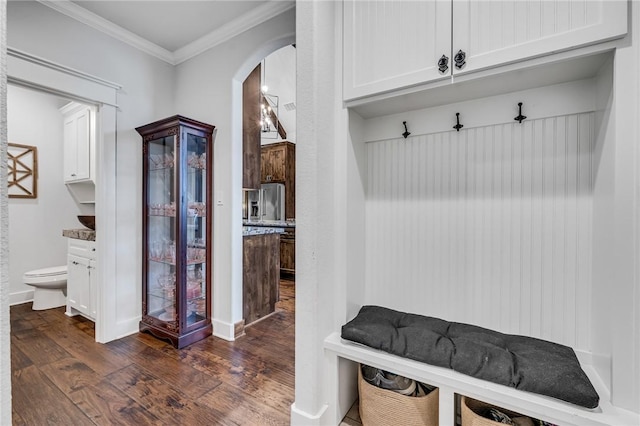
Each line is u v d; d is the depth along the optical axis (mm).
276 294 3125
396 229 1596
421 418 1199
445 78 1189
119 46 2418
